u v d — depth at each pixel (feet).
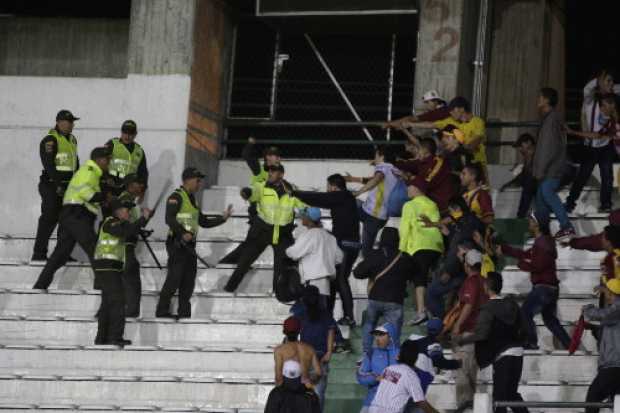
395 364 154.51
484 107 232.73
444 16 228.02
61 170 212.43
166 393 179.22
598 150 204.13
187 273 195.00
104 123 236.63
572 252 199.11
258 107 255.09
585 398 163.12
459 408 162.40
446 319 168.86
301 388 153.17
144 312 201.46
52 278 203.72
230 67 253.65
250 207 206.49
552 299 173.06
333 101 255.50
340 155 257.96
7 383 182.70
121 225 187.52
